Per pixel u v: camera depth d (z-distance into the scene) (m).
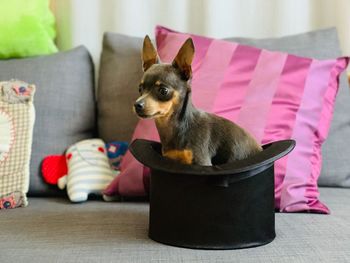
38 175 1.49
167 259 0.90
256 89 1.33
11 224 1.12
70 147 1.52
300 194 1.24
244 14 1.87
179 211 0.96
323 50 1.58
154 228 1.00
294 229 1.07
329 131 1.52
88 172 1.40
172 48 1.44
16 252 0.93
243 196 0.95
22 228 1.09
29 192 1.49
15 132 1.38
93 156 1.45
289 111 1.31
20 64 1.60
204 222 0.95
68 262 0.88
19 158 1.37
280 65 1.36
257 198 0.96
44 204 1.36
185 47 1.00
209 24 1.86
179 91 1.00
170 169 0.92
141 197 1.38
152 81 1.00
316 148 1.33
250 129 1.28
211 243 0.95
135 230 1.07
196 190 0.94
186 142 1.00
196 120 1.01
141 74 1.62
